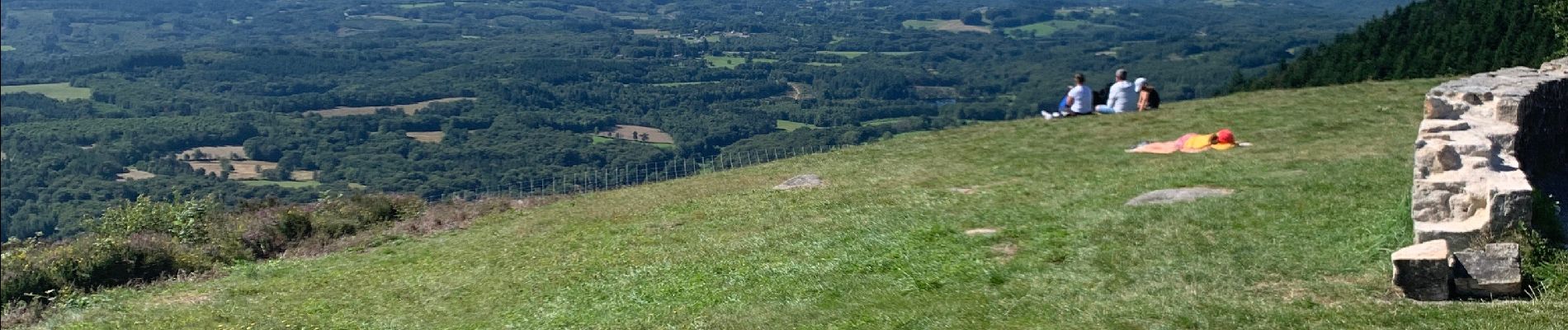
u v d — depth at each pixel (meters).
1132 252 14.55
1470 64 61.78
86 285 22.44
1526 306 10.73
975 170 24.73
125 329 17.91
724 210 23.09
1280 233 14.47
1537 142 15.79
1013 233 16.61
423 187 107.19
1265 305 11.62
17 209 95.12
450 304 17.95
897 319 12.85
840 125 146.88
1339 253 13.16
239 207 29.52
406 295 19.08
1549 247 11.80
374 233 27.11
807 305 14.27
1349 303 11.41
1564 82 17.20
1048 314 12.27
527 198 31.41
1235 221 15.41
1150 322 11.53
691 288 16.38
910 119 153.38
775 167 30.66
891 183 23.80
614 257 19.58
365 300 18.94
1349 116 28.91
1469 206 12.24
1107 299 12.66
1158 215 16.30
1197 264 13.61
